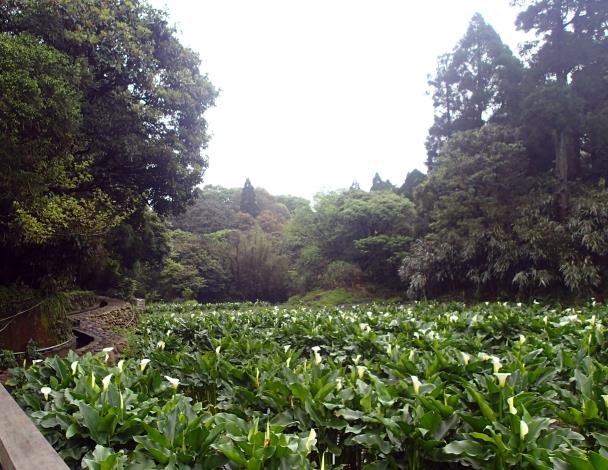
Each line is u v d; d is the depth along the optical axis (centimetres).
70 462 272
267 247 3153
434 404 285
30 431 239
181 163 1282
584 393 324
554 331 614
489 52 2077
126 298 1938
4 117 604
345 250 2514
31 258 888
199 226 4097
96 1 1043
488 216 1666
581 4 1684
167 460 229
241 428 262
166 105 1191
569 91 1617
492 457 252
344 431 312
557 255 1483
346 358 586
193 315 955
